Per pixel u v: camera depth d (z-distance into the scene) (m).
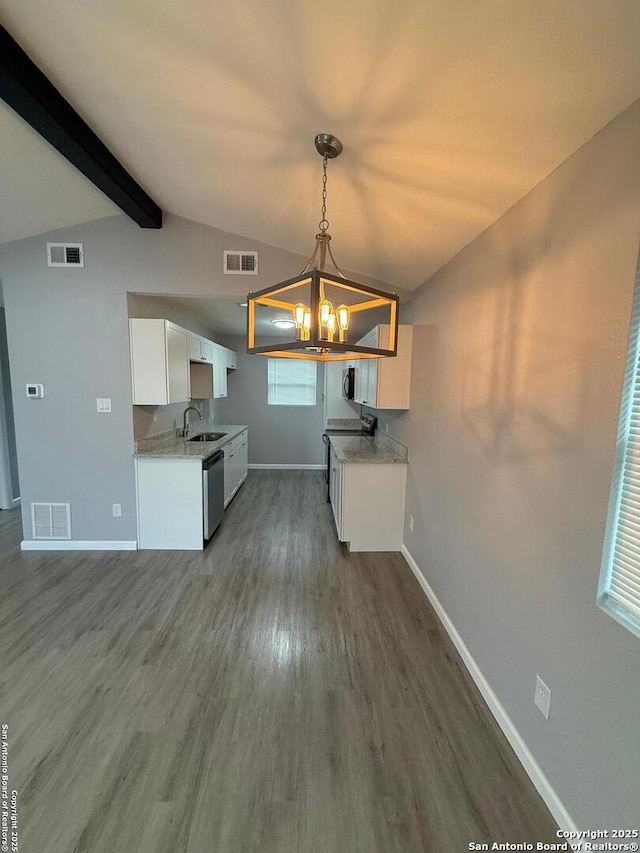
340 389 6.38
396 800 1.39
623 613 1.12
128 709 1.77
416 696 1.87
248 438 6.91
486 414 1.92
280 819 1.33
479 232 2.03
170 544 3.52
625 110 1.11
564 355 1.37
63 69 1.63
